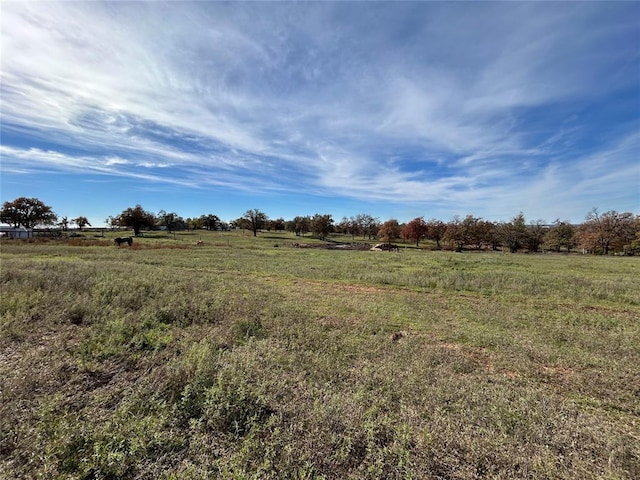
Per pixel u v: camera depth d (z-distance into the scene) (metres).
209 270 14.52
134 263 15.10
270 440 2.53
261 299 8.33
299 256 24.50
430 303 8.77
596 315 7.73
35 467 2.18
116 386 3.43
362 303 8.59
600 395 3.79
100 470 2.16
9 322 5.05
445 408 3.20
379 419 2.79
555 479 2.23
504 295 10.06
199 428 2.64
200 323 6.07
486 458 2.38
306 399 3.19
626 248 44.47
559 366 4.67
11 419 2.61
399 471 2.24
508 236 53.19
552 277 13.38
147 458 2.31
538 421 2.98
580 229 51.97
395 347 5.10
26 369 3.61
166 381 3.32
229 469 2.21
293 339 5.30
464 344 5.59
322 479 2.15
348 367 4.23
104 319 5.62
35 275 8.55
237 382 3.24
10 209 63.44
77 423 2.62
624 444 2.68
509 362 4.72
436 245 63.22
